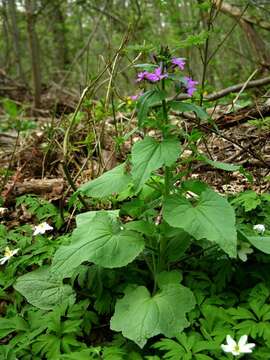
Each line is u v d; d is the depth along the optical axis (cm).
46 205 65
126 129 79
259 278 46
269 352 37
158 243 47
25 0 179
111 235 44
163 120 44
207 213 41
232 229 39
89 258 42
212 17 68
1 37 352
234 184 72
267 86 117
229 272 45
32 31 181
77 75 254
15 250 53
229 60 210
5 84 228
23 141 99
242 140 82
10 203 73
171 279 43
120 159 82
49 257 52
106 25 228
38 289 48
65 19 289
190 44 49
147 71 43
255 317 41
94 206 67
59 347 40
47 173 83
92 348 38
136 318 40
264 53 118
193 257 49
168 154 41
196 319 42
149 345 41
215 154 80
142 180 40
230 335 39
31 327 44
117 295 46
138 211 49
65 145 64
